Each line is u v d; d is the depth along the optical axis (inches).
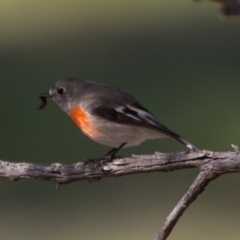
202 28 882.1
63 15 986.7
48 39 900.6
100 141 309.0
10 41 896.9
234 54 777.6
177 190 519.2
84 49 849.5
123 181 533.3
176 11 964.6
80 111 310.0
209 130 606.2
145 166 234.1
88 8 1005.8
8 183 539.5
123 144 304.5
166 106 655.8
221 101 652.1
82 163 247.6
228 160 211.9
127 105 303.3
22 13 997.2
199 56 790.5
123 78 743.7
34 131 628.7
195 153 218.7
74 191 529.0
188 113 634.2
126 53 828.6
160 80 724.0
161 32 884.6
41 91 719.7
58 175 246.4
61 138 609.6
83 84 323.6
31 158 596.1
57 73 773.9
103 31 922.1
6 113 669.3
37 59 821.9
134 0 1020.5
